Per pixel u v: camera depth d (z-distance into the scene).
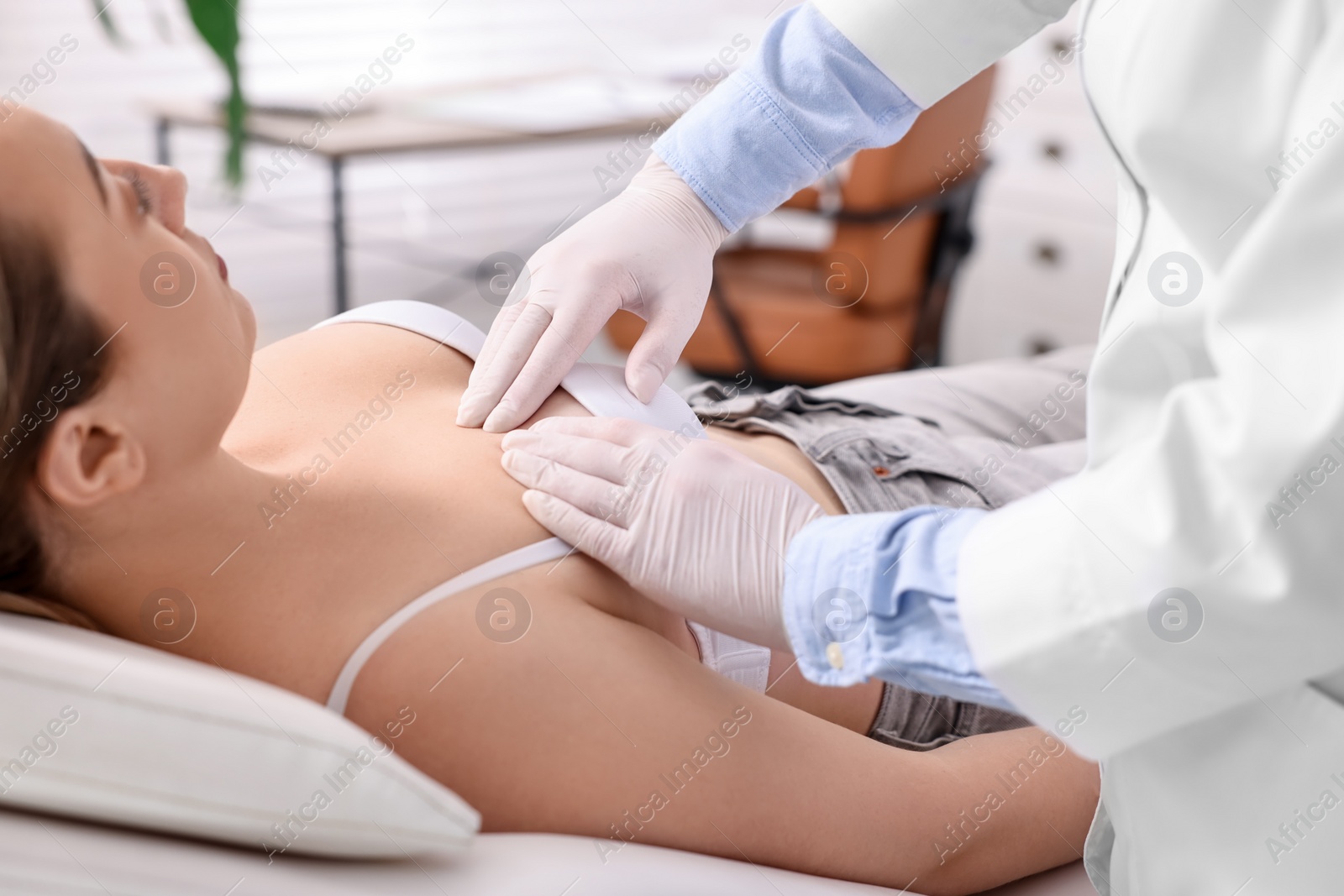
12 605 0.81
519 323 1.09
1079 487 0.68
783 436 1.26
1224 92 0.68
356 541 0.90
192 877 0.72
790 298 2.73
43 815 0.74
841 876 0.89
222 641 0.87
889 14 1.11
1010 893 1.01
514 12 4.29
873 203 2.60
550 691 0.84
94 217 0.78
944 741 1.14
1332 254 0.61
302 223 4.15
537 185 4.69
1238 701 0.66
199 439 0.84
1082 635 0.65
